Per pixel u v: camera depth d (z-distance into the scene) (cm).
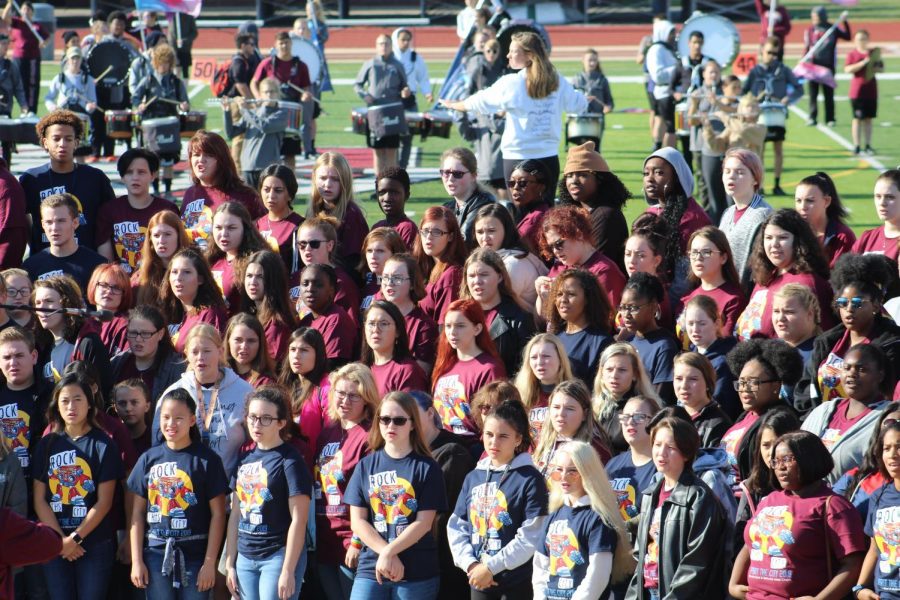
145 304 1195
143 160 1341
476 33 2417
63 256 1281
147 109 2322
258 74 2439
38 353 1149
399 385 1093
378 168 2261
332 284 1173
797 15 4994
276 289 1169
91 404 1055
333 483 1030
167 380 1135
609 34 4809
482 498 955
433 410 1033
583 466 906
